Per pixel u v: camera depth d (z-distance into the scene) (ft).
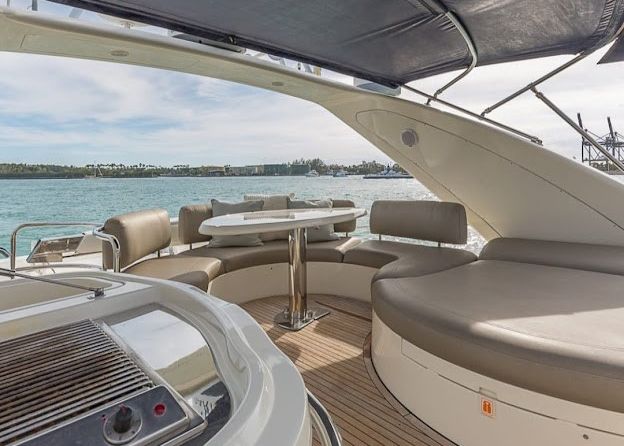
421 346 4.80
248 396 1.56
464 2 5.53
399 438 4.63
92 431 1.39
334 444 1.81
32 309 2.45
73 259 9.88
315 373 6.23
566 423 3.64
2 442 1.39
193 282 7.16
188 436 1.44
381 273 6.85
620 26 6.40
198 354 2.06
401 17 5.98
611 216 7.77
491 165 9.18
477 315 4.57
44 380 1.78
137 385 1.74
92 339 2.21
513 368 3.85
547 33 6.66
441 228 9.58
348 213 8.62
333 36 6.68
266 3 5.36
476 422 4.25
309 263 10.24
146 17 5.60
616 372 3.37
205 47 6.36
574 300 5.01
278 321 8.41
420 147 10.07
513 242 8.37
